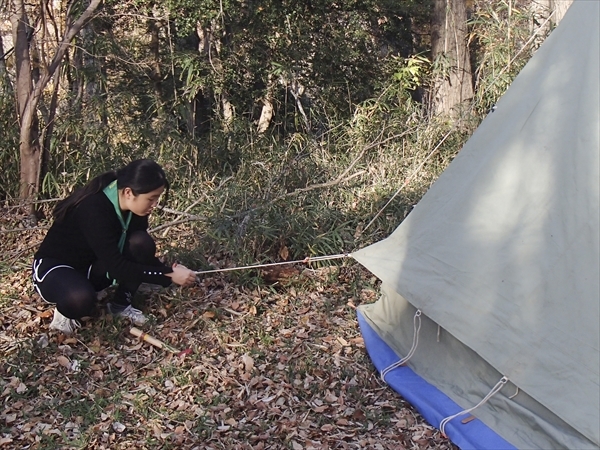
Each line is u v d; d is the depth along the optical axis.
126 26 7.45
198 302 4.10
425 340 3.32
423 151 6.44
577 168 2.74
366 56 8.28
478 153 3.23
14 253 4.71
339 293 4.33
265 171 5.87
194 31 7.88
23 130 5.24
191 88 7.14
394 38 8.83
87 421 3.02
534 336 2.70
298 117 7.48
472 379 3.05
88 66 6.69
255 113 8.09
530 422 2.72
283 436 2.95
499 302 2.84
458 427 2.89
